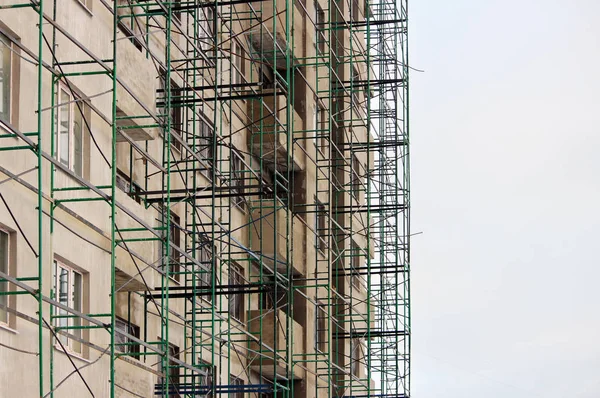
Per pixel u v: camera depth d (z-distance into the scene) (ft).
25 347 77.56
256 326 133.18
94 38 90.94
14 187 77.61
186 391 110.83
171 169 115.34
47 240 81.15
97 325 83.82
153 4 95.20
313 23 144.66
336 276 152.87
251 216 130.52
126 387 92.58
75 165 88.22
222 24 121.90
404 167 162.30
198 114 117.08
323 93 159.33
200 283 122.42
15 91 79.10
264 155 126.52
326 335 156.15
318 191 144.56
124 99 94.68
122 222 92.94
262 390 118.01
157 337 110.73
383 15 173.78
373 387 181.16
